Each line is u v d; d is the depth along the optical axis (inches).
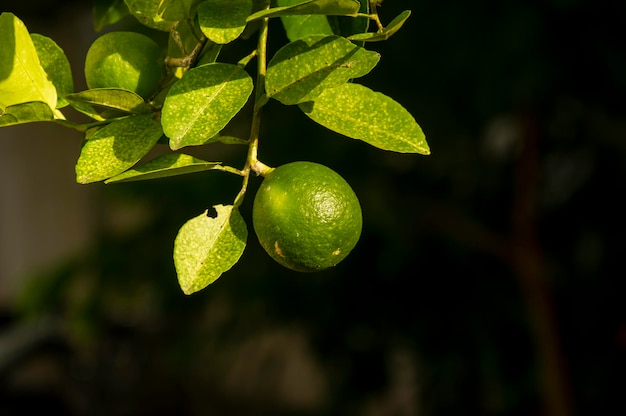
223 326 65.2
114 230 67.1
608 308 62.5
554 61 50.8
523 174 58.9
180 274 25.0
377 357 65.7
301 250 25.4
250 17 24.3
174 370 72.1
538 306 57.8
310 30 26.8
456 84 55.3
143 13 25.4
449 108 57.8
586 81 54.5
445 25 50.4
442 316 63.5
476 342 62.3
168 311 65.4
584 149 62.8
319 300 62.5
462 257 61.9
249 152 25.6
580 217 64.6
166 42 30.9
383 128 25.5
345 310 63.1
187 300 64.2
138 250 63.7
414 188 62.2
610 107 57.0
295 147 56.4
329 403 68.8
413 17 51.1
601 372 62.1
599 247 63.6
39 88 25.6
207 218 25.4
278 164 56.6
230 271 61.8
